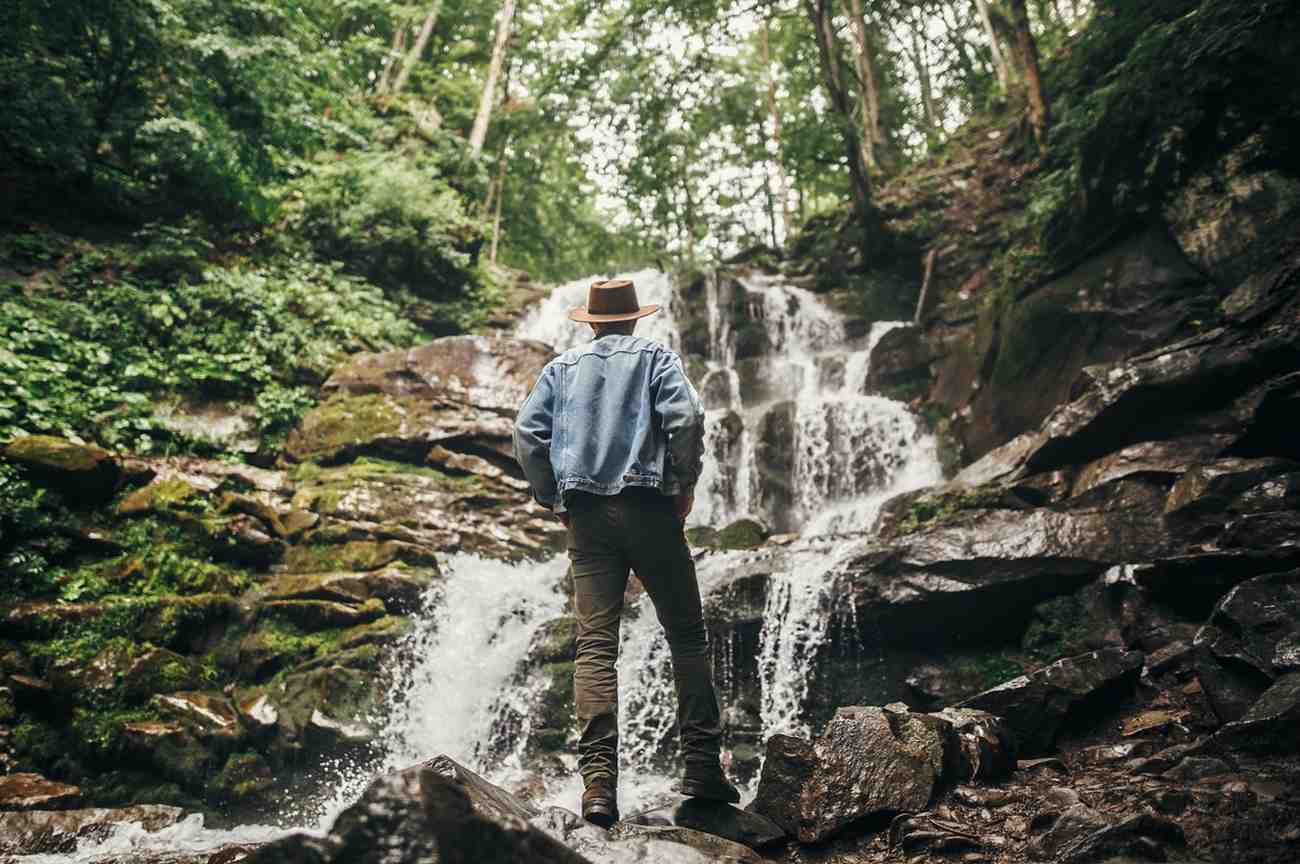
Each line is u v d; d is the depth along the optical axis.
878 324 12.78
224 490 7.22
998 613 5.04
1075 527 5.04
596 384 2.93
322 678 5.78
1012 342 8.23
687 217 19.97
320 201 11.42
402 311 11.72
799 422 9.84
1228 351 5.42
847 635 5.34
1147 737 3.53
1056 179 10.42
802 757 3.05
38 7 8.66
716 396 11.75
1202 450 5.27
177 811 4.37
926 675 5.02
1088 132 8.33
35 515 6.01
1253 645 3.42
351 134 10.96
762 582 5.75
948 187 14.35
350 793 5.46
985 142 15.19
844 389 11.27
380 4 15.90
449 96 17.64
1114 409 5.75
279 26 9.97
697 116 15.91
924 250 13.45
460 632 6.31
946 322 11.79
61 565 6.03
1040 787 3.06
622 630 5.86
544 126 14.98
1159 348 6.52
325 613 6.24
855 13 17.64
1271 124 6.84
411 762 5.61
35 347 7.45
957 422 8.91
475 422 8.45
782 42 20.02
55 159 8.96
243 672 5.96
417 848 1.46
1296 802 2.47
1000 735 3.41
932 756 3.01
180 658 5.68
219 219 10.59
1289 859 2.17
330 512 7.23
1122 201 7.85
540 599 6.74
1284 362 5.25
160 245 9.21
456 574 6.87
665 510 2.84
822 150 14.38
